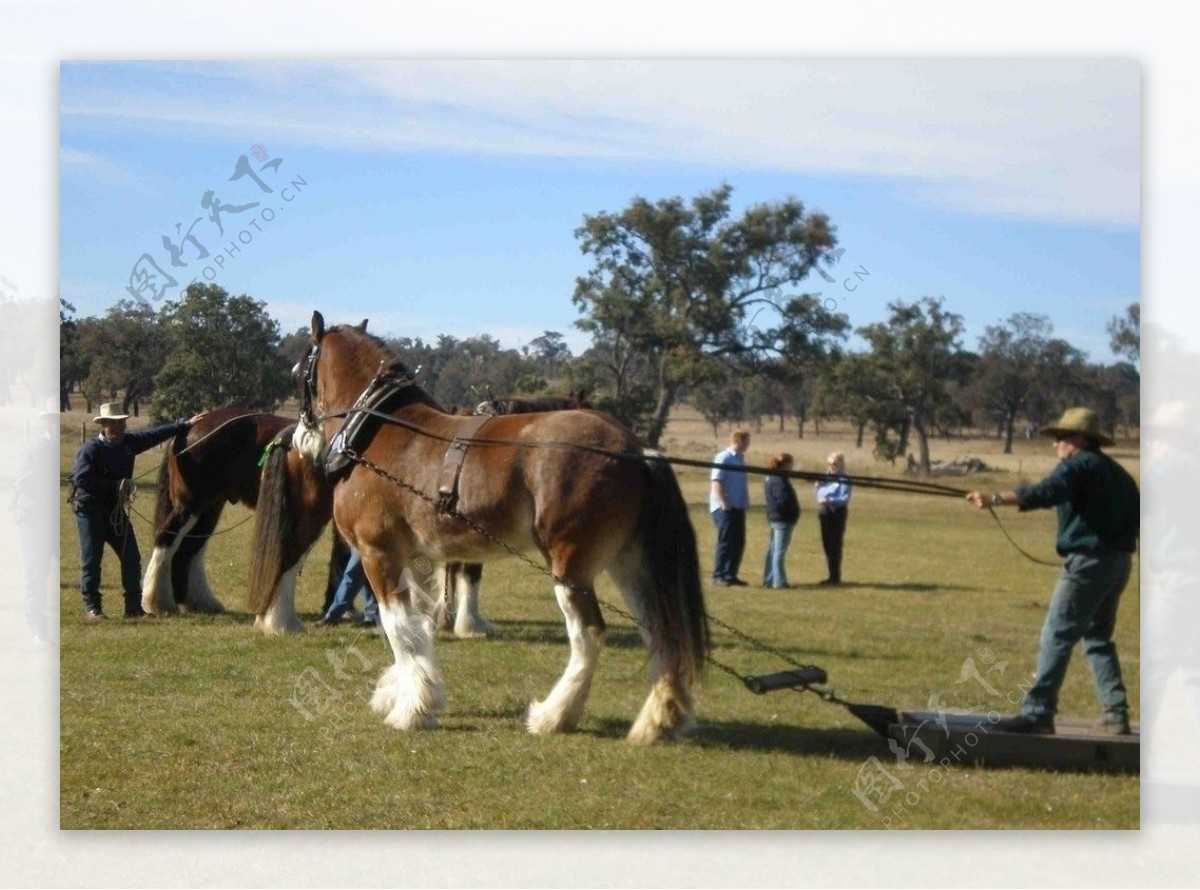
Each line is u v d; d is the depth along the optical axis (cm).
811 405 5059
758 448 5138
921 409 4906
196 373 2325
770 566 1681
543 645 1086
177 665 966
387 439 812
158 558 1193
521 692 898
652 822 637
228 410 1209
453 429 793
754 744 770
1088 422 715
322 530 1111
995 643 1188
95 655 999
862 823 634
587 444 739
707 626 749
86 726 792
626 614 764
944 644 1174
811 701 902
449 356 3609
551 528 736
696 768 714
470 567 1134
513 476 750
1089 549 708
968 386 5506
